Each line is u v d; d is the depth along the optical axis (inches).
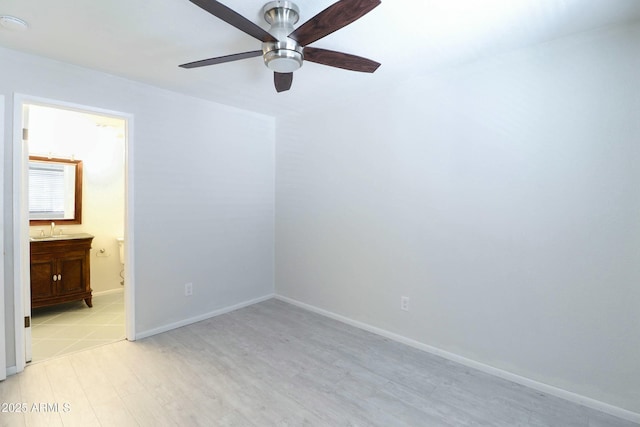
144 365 95.9
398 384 87.7
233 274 143.0
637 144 71.7
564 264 81.0
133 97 109.8
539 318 84.9
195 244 128.8
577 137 78.4
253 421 72.8
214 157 133.6
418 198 107.0
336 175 131.3
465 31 76.2
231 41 82.2
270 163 156.0
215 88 116.0
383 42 81.7
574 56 78.2
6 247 88.3
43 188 152.8
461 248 97.9
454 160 98.5
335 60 76.5
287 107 137.8
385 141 115.0
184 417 73.6
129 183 110.1
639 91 71.2
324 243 137.0
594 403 77.6
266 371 93.4
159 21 72.6
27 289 95.7
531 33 77.3
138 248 112.8
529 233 85.7
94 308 146.9
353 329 124.0
